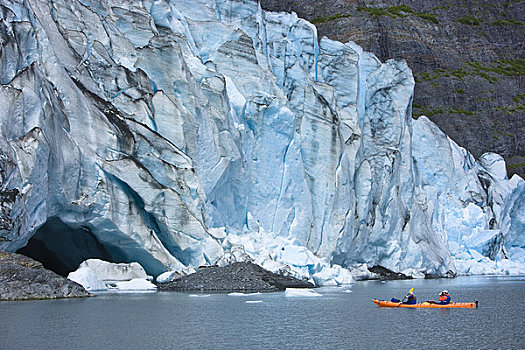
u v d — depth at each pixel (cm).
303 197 4209
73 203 2820
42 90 2716
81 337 1576
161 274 3112
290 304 2412
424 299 2881
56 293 2367
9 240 2391
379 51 8712
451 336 1719
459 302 2734
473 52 10188
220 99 3750
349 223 4441
